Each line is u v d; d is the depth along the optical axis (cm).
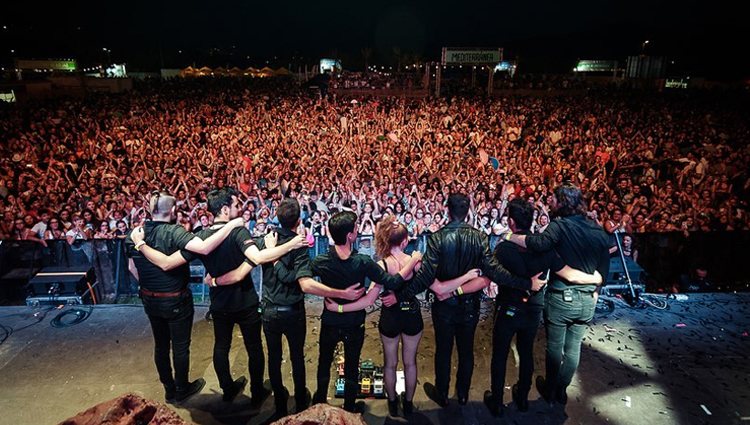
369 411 327
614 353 398
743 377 366
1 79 3247
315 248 673
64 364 383
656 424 315
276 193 890
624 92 2625
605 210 736
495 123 1784
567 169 1118
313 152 1302
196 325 450
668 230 685
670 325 446
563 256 297
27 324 447
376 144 1412
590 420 319
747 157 1158
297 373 316
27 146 1195
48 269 516
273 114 1894
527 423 316
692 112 1925
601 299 489
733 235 638
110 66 5428
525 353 315
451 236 292
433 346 412
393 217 311
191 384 352
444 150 1326
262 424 315
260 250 293
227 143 1377
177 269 312
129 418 170
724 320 456
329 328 296
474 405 333
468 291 295
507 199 856
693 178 1048
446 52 2809
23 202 802
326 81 3628
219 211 299
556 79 3475
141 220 702
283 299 295
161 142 1371
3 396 342
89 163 1145
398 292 293
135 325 447
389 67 6844
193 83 2977
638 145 1359
